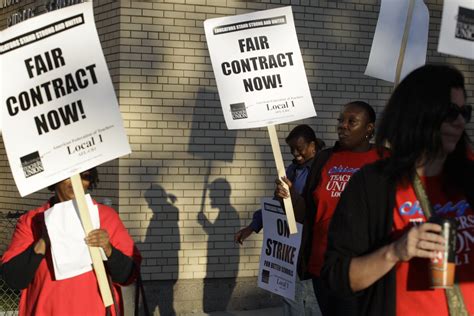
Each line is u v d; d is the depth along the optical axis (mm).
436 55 10062
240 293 9188
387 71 6406
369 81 9773
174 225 8938
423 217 3049
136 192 8797
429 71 3041
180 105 8961
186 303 8961
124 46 8773
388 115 3076
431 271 2881
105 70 4785
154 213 8859
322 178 6141
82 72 4777
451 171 3123
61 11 4766
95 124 4773
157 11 8867
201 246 9039
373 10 9773
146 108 8836
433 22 10031
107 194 8938
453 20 5320
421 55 6402
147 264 8828
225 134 9125
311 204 6184
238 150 9180
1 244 11203
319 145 7195
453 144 3049
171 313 8906
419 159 3059
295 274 6422
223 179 9125
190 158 8992
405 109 3021
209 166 9070
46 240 4586
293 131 7152
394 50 6402
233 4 9148
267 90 6508
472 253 3080
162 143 8891
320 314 6602
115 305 4602
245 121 6488
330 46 9578
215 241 9094
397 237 3064
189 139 8992
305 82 6512
